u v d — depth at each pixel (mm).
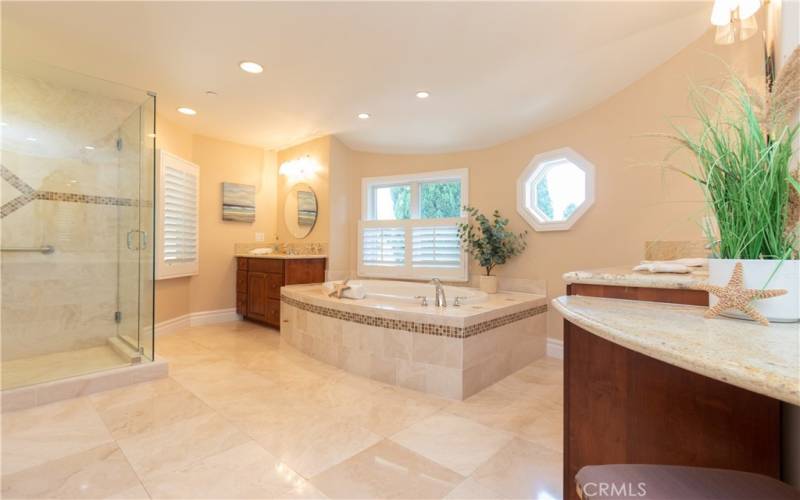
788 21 1104
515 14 1952
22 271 2773
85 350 2959
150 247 2801
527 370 2924
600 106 2949
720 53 2066
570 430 1317
